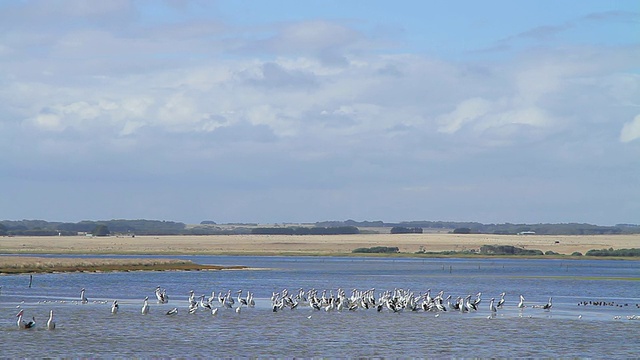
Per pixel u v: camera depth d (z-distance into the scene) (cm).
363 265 19812
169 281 12119
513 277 14338
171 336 5738
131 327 6169
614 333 6116
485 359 5006
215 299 8988
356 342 5559
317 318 6938
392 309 7475
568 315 7388
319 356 5034
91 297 8825
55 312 7112
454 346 5450
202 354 5047
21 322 5950
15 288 9994
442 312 7550
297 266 18875
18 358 4875
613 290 11025
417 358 5009
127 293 9506
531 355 5159
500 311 7738
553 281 13162
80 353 5038
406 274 15238
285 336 5803
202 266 16500
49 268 13862
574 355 5175
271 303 8375
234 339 5634
